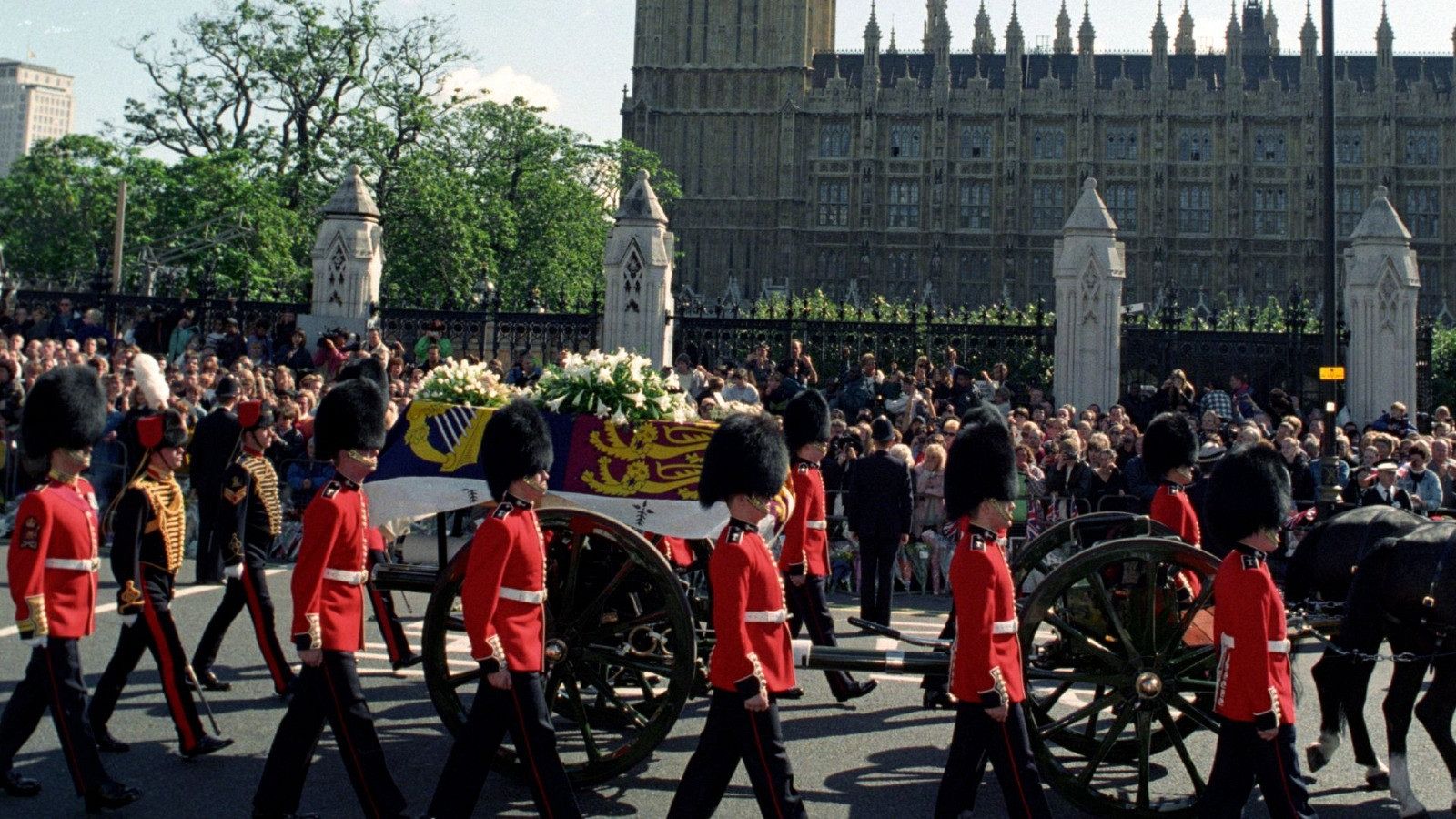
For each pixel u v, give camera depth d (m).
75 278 49.41
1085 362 22.89
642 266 23.36
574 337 23.91
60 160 65.38
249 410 9.18
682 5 92.50
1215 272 87.88
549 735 6.47
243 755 8.10
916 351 23.97
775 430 6.49
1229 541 6.55
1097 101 89.44
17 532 6.89
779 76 91.44
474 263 46.81
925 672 7.25
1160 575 7.80
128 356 20.91
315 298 24.75
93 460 18.06
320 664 6.61
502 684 6.32
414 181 45.81
